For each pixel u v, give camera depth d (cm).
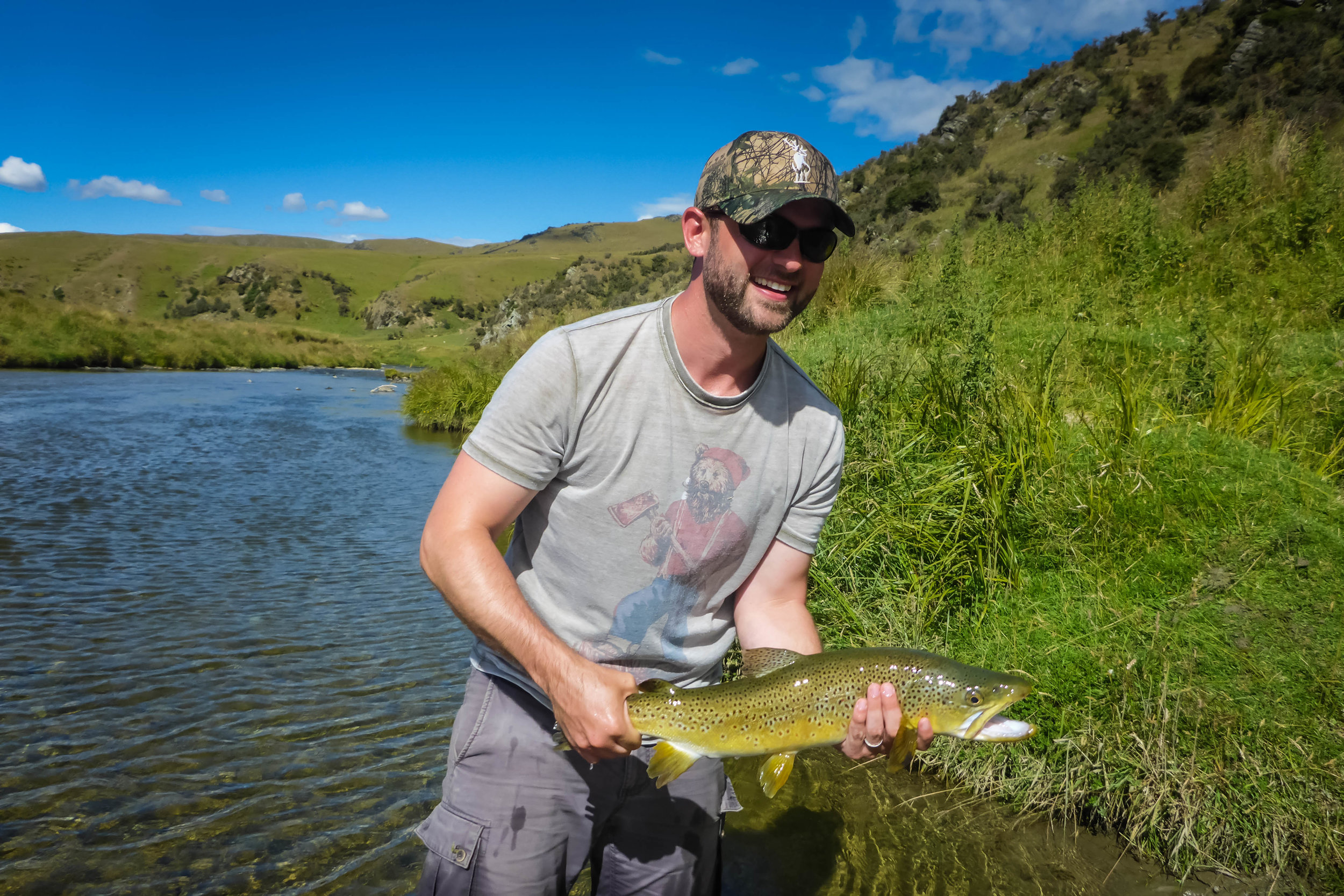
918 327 823
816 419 195
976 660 375
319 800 361
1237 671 333
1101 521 430
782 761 182
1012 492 457
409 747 414
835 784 360
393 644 562
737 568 194
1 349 4044
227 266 17275
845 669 181
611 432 172
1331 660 326
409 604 656
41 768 383
